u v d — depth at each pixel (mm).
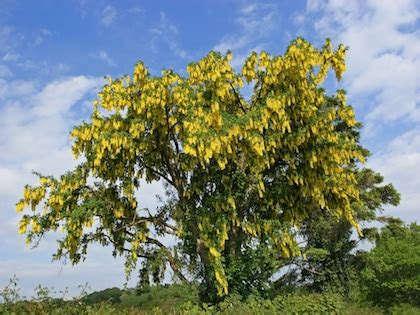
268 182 20516
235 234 19141
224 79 18484
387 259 24828
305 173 19547
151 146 19688
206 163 19016
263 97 19297
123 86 18875
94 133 18641
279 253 19234
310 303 14219
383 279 25141
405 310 23281
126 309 9234
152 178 20594
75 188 19062
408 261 24156
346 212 20281
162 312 10477
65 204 19047
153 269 19016
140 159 19984
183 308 13180
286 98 18344
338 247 26391
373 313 22281
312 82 19312
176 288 16547
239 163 19156
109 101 18625
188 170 18938
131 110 19000
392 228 27469
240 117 17969
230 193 18344
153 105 18516
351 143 19516
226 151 18078
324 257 25344
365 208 26172
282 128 18109
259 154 17703
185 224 18719
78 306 8453
